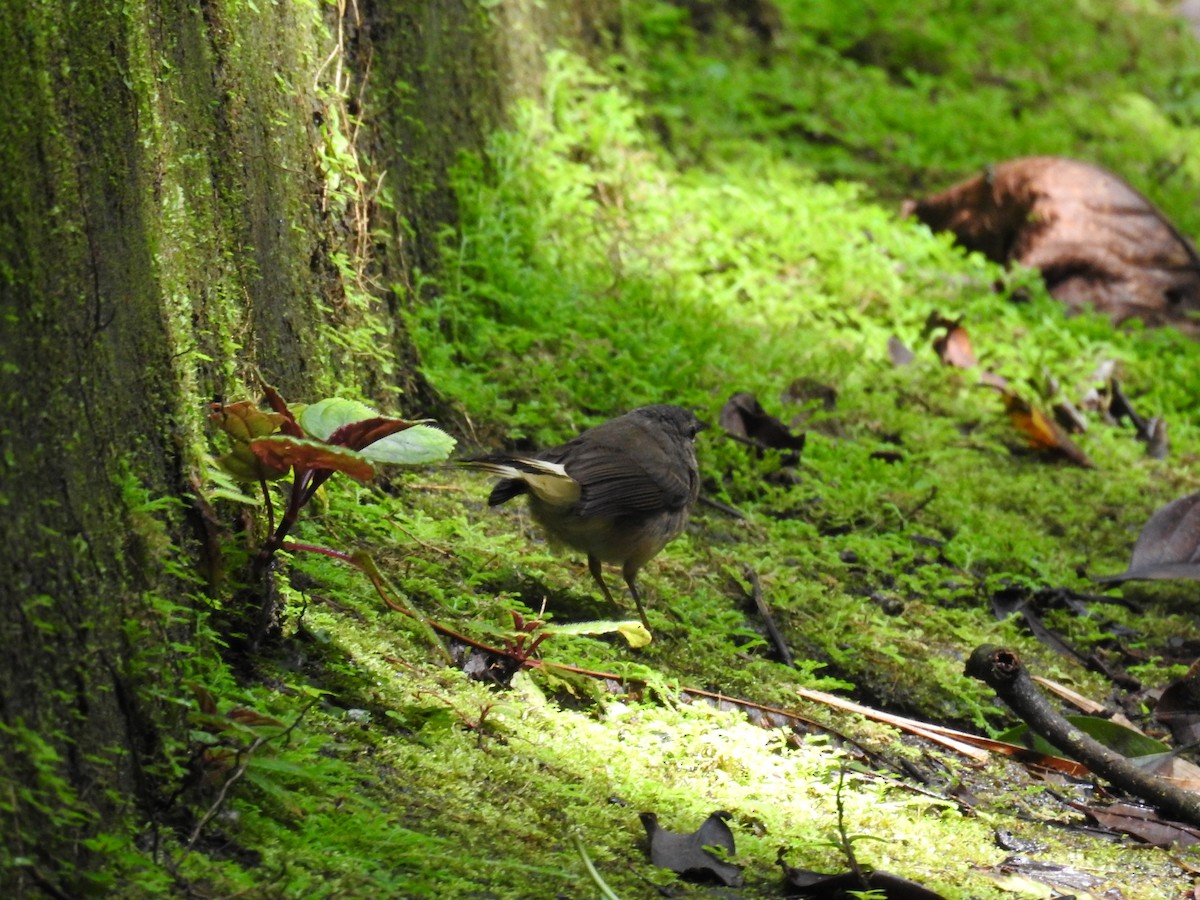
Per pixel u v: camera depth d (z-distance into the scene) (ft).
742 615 36.22
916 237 60.80
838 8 79.00
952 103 73.97
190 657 23.77
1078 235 60.29
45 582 20.03
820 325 53.26
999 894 25.50
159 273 24.91
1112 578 41.55
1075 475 48.88
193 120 27.76
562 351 44.96
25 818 18.94
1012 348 54.08
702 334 48.26
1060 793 31.71
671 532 34.47
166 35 26.86
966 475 47.14
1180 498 42.42
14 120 20.53
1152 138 78.23
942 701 35.29
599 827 25.30
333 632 28.84
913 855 26.76
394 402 37.17
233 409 24.90
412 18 43.96
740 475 42.83
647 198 56.49
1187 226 68.49
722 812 26.18
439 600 31.68
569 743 28.09
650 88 65.98
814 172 64.75
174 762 21.88
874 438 47.85
